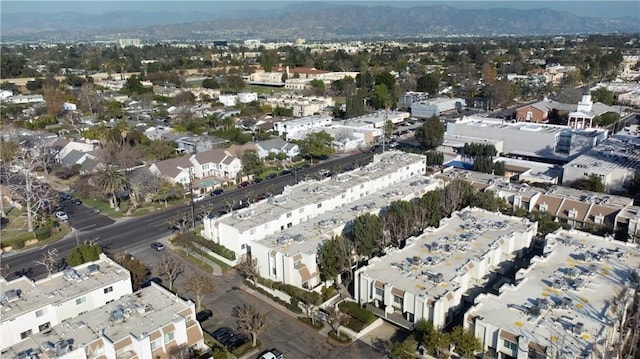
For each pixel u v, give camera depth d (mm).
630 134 145500
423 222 88375
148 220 105625
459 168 129000
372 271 68938
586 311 58094
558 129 145875
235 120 195750
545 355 51312
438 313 60062
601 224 92062
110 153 137625
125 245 93000
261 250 77812
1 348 57938
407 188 104312
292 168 142125
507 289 63406
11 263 87062
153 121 199875
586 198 98500
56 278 67938
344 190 102312
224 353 57531
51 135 171125
